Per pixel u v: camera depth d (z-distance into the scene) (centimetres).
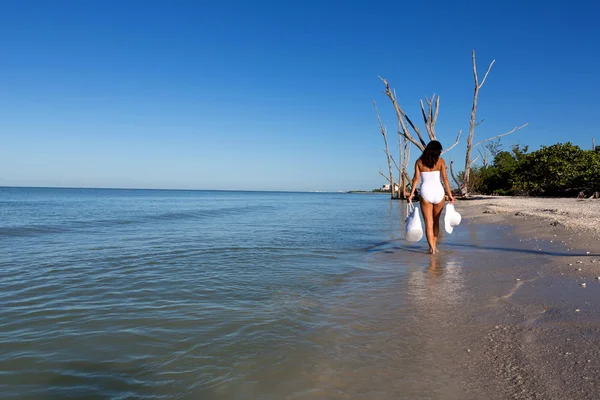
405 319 367
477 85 2745
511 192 4009
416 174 743
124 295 474
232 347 312
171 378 263
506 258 653
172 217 2067
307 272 604
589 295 408
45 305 432
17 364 287
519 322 341
